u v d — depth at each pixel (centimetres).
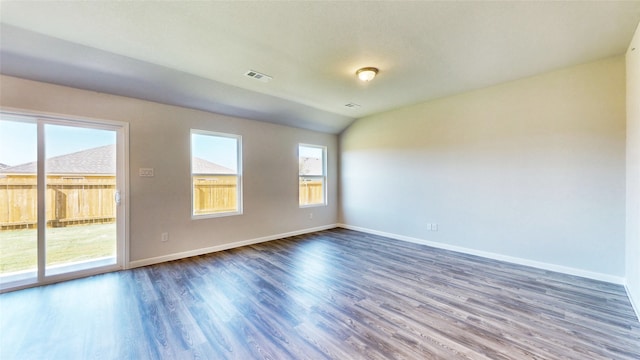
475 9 206
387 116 513
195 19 219
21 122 288
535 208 343
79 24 225
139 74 314
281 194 519
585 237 309
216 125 430
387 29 234
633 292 247
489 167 382
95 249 330
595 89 300
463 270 335
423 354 178
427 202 455
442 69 320
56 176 306
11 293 271
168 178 380
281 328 209
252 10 207
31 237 293
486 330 205
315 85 372
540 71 328
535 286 285
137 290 279
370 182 547
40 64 272
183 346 188
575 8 206
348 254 407
